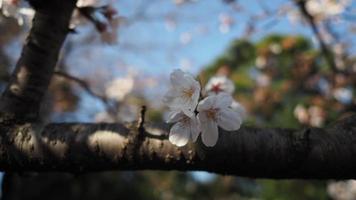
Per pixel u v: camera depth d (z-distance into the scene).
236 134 0.48
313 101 2.23
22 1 0.64
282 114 2.55
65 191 2.95
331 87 2.06
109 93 2.37
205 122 0.48
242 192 3.88
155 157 0.48
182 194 3.81
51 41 0.54
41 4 0.54
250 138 0.48
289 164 0.47
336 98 2.07
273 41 3.10
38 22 0.54
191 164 0.48
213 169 0.49
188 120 0.48
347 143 0.47
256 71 3.14
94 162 0.49
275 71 2.66
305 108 2.35
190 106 0.50
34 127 0.51
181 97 0.52
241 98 2.75
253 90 2.87
